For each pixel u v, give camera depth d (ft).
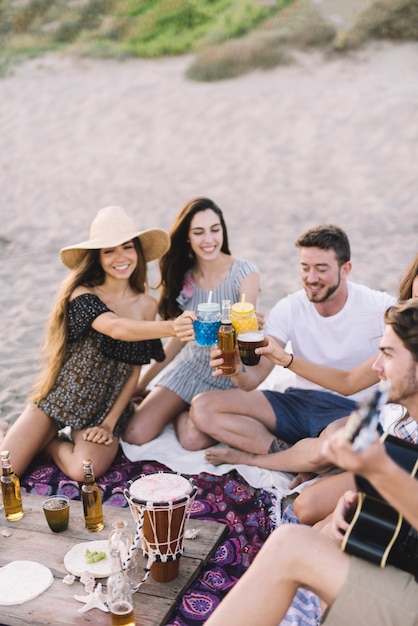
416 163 40.47
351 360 13.91
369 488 7.96
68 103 55.62
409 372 8.09
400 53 61.36
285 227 32.35
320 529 10.70
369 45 62.85
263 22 71.00
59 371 14.03
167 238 14.78
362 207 34.53
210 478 13.61
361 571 7.86
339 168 40.75
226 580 10.75
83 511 11.80
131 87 58.75
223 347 12.61
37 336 21.31
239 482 13.53
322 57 61.93
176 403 15.29
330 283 13.15
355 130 46.39
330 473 13.19
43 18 77.41
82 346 13.94
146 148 46.57
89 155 45.80
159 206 36.11
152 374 16.39
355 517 8.05
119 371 14.26
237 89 56.54
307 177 39.75
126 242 14.08
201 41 69.87
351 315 13.73
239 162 43.11
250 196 37.35
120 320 13.48
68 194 38.55
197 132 48.62
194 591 10.49
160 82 59.98
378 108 49.16
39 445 14.03
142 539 10.13
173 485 10.32
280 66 61.21
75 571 10.21
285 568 8.00
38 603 9.78
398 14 63.41
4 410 17.10
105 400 14.32
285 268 27.17
